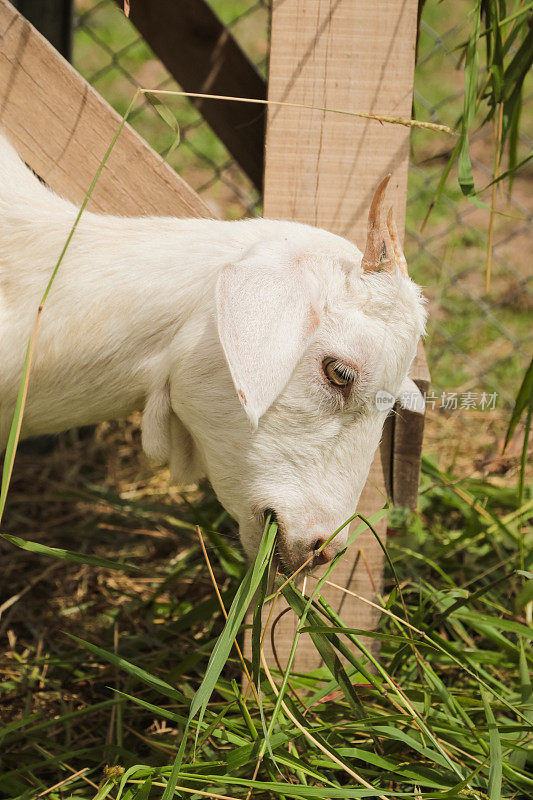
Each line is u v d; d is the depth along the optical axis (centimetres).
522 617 127
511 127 116
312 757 102
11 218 105
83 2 296
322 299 98
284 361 93
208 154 241
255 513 102
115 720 112
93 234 104
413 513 136
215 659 95
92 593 131
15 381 105
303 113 104
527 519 144
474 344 185
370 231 98
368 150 105
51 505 147
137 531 140
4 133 107
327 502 101
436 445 158
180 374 101
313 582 112
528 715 109
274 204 106
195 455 107
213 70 126
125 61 281
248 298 93
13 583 133
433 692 110
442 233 204
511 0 125
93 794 104
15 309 104
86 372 104
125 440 161
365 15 103
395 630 119
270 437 101
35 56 105
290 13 103
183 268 102
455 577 133
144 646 122
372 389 99
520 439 153
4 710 114
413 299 99
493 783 96
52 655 122
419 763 104
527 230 226
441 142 258
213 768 102
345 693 102
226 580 130
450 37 206
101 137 106
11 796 102
